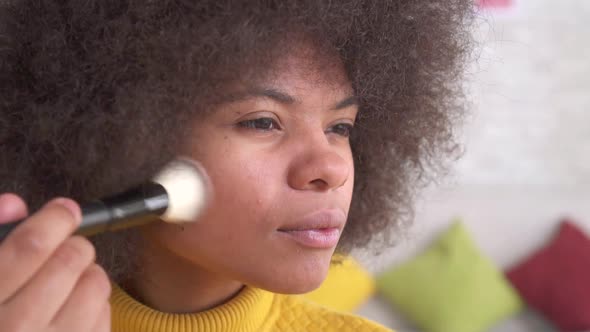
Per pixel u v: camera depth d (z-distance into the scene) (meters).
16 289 0.50
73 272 0.52
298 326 0.88
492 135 2.22
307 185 0.70
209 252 0.71
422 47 0.85
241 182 0.70
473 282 2.12
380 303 2.13
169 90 0.70
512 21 2.19
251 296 0.82
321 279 0.72
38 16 0.75
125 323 0.79
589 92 2.23
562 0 2.20
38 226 0.50
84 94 0.72
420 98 0.89
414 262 2.14
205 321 0.79
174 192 0.64
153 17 0.70
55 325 0.52
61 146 0.73
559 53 2.22
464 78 0.99
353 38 0.76
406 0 0.81
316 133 0.72
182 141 0.70
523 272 2.17
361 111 0.85
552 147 2.25
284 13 0.70
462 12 0.89
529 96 2.22
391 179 0.96
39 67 0.74
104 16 0.72
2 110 0.76
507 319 2.18
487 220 2.23
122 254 0.77
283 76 0.71
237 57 0.69
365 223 0.97
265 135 0.71
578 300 2.13
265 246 0.70
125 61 0.71
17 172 0.76
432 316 2.09
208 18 0.69
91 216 0.56
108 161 0.70
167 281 0.79
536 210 2.24
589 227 2.25
